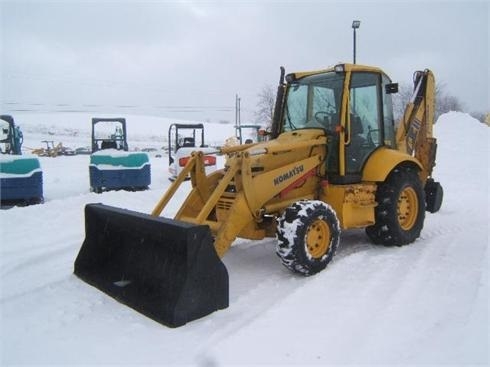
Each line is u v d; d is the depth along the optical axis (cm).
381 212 539
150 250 389
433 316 347
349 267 465
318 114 537
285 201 482
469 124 1345
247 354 298
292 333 325
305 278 443
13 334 332
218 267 362
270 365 285
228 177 427
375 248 545
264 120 2752
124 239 421
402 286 411
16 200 933
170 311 339
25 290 414
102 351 306
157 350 306
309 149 503
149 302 360
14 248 552
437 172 1107
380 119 559
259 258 519
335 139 511
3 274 459
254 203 442
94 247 447
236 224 428
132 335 328
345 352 298
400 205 557
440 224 667
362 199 519
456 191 957
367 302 377
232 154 518
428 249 533
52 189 1149
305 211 434
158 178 1395
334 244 464
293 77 563
